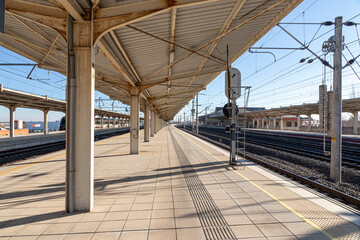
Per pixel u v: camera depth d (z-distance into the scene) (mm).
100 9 3795
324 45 6207
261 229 3064
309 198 4254
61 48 7016
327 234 2906
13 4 3604
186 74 11031
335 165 6152
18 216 3633
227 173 6379
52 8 3707
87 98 3818
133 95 11039
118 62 7008
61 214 3693
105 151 11906
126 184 5406
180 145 14766
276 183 5320
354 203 4273
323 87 6715
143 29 5852
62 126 47312
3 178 6219
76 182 3816
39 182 5797
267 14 5875
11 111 22656
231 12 5418
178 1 3742
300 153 12078
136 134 10805
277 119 53500
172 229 3117
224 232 2996
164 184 5363
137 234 2992
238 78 7719
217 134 35656
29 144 17797
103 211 3791
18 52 7328
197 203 4078
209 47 8062
